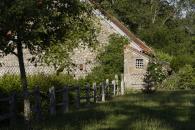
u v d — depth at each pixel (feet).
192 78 139.23
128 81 133.08
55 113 69.62
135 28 260.42
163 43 237.04
